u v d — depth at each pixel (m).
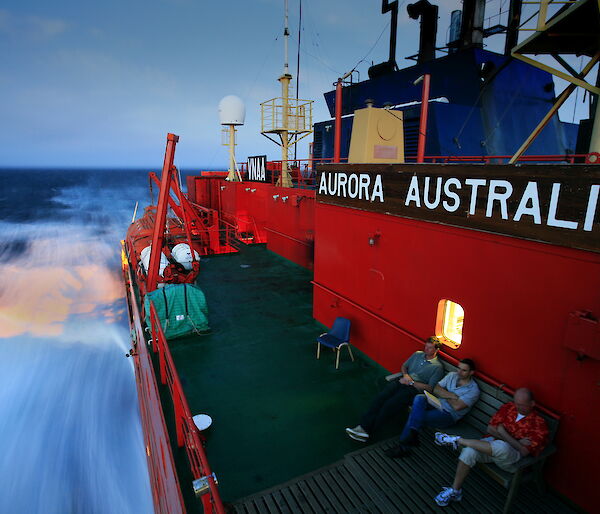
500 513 3.77
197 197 27.41
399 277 6.01
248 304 10.03
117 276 29.39
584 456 3.66
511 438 3.70
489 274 4.44
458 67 10.34
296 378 6.59
